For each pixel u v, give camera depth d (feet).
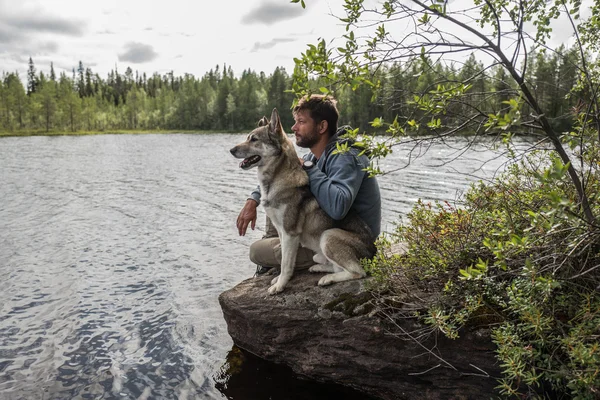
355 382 12.47
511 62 7.68
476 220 12.11
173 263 24.80
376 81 8.68
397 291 11.95
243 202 43.86
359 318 11.80
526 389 9.80
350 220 13.57
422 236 12.76
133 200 45.03
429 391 11.26
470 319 10.51
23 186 53.83
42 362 14.40
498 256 8.13
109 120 352.69
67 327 16.89
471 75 8.46
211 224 34.60
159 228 33.27
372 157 9.21
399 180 51.67
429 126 8.46
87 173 67.05
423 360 11.09
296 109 13.97
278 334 13.30
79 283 21.59
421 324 11.02
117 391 12.82
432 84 8.34
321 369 12.79
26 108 289.33
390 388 11.91
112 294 20.22
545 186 8.23
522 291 9.02
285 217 13.12
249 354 14.65
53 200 44.93
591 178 9.72
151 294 20.22
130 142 164.14
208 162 83.30
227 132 284.41
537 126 7.93
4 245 28.48
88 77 524.11
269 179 13.12
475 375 10.41
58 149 123.03
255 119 312.29
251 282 14.93
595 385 7.68
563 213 6.64
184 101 343.87
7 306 18.85
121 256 26.17
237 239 30.07
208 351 14.98
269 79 353.92
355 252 13.08
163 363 14.30
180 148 126.11
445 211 14.23
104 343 15.65
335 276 13.07
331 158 13.35
